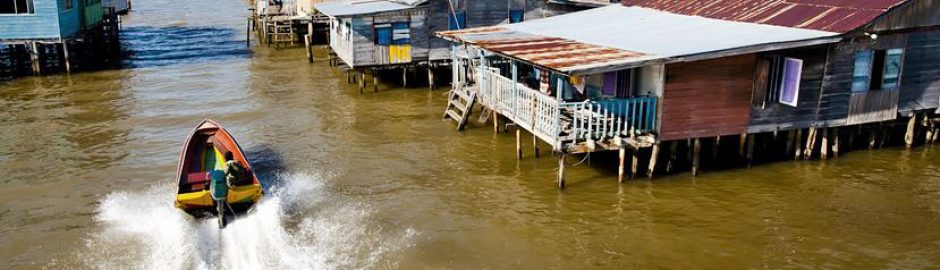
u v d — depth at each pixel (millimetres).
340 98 28984
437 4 30203
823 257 14297
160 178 19141
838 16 18453
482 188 18250
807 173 18859
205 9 69188
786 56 17828
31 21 32688
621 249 14750
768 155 20125
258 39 47156
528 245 14969
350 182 18812
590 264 14125
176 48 43156
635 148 17891
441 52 30812
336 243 14984
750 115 18125
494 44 20047
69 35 34938
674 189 17828
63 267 13977
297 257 14328
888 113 19641
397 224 16016
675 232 15484
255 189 15758
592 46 18750
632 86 18188
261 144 22359
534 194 17750
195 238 15117
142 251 14602
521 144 21406
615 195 17516
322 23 45031
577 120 18047
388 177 19188
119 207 17031
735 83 17625
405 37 30109
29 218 16391
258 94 29672
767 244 14875
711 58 16469
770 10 20734
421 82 32031
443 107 27203
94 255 14453
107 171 19719
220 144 19031
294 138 23031
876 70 19078
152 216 16422
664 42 18281
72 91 30281
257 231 15469
